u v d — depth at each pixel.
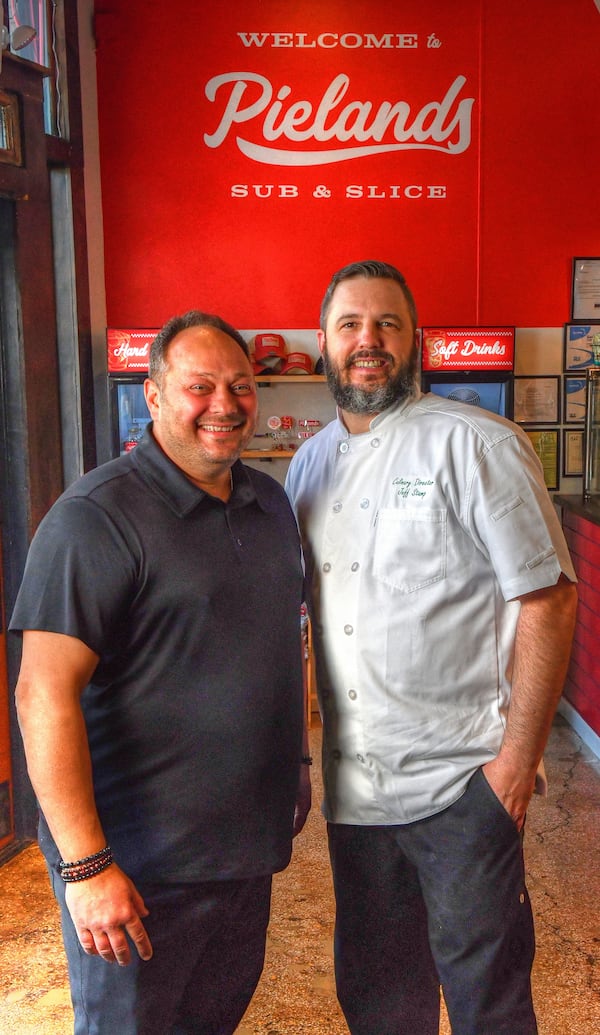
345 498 1.77
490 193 4.65
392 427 1.74
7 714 3.23
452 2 4.52
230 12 4.52
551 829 3.27
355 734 1.74
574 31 4.54
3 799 3.22
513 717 1.61
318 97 4.59
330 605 1.77
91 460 4.38
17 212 3.04
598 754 3.94
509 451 1.62
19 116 3.02
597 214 4.67
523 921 1.66
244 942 1.72
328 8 4.53
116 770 1.53
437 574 1.65
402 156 4.63
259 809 1.60
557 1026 2.18
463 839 1.65
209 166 4.62
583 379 4.77
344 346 1.73
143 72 4.54
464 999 1.66
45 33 3.99
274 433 4.75
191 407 1.50
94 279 4.51
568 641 1.61
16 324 3.08
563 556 1.60
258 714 1.56
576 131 4.61
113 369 4.27
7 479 3.16
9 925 2.74
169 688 1.50
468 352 4.38
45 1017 2.28
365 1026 1.88
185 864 1.54
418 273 4.71
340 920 1.87
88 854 1.39
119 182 4.60
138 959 1.53
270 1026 2.23
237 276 4.70
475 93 4.58
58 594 1.42
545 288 4.71
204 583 1.50
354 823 1.78
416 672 1.66
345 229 4.68
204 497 1.53
